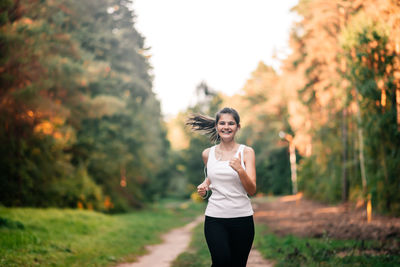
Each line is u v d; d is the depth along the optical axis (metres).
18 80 13.49
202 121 4.14
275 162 59.88
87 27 24.34
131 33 31.88
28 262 6.78
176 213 33.91
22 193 16.98
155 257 9.31
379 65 12.86
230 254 3.40
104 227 13.27
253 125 57.03
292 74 31.97
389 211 14.33
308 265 6.61
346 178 24.33
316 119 31.72
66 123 20.06
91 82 22.59
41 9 14.84
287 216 19.58
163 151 55.91
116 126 27.20
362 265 6.13
